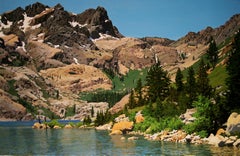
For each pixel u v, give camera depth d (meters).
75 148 61.81
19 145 68.62
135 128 96.81
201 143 59.53
